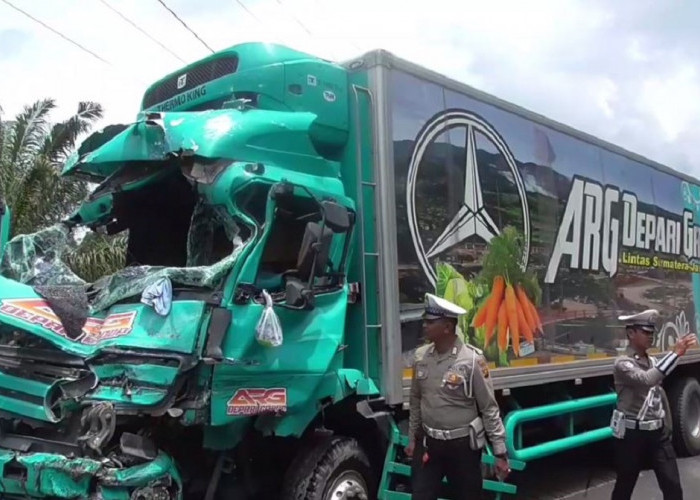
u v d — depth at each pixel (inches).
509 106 288.7
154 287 177.3
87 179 241.0
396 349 221.9
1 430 190.2
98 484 163.3
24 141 600.4
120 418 174.6
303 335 199.0
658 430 226.2
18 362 194.7
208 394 173.6
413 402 204.5
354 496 214.8
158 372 169.3
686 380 404.8
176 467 177.9
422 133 243.9
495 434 193.6
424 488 199.6
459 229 254.7
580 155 331.9
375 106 230.5
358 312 224.7
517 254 283.0
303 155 216.7
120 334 179.9
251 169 194.2
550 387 315.3
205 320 172.9
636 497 307.4
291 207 201.6
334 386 207.2
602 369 331.0
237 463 207.0
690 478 347.6
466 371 193.3
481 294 261.4
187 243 217.0
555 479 351.9
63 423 181.8
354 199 230.1
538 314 292.5
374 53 233.1
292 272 194.7
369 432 230.2
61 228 240.7
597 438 321.1
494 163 276.7
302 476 206.1
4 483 176.2
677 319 404.8
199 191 197.9
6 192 563.8
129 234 242.8
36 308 196.4
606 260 343.6
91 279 472.1
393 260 224.7
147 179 215.2
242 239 191.8
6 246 229.8
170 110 251.8
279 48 230.2
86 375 178.9
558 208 311.6
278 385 191.5
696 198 447.2
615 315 346.6
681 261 418.3
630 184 370.9
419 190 239.6
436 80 253.3
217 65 237.9
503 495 299.7
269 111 216.2
